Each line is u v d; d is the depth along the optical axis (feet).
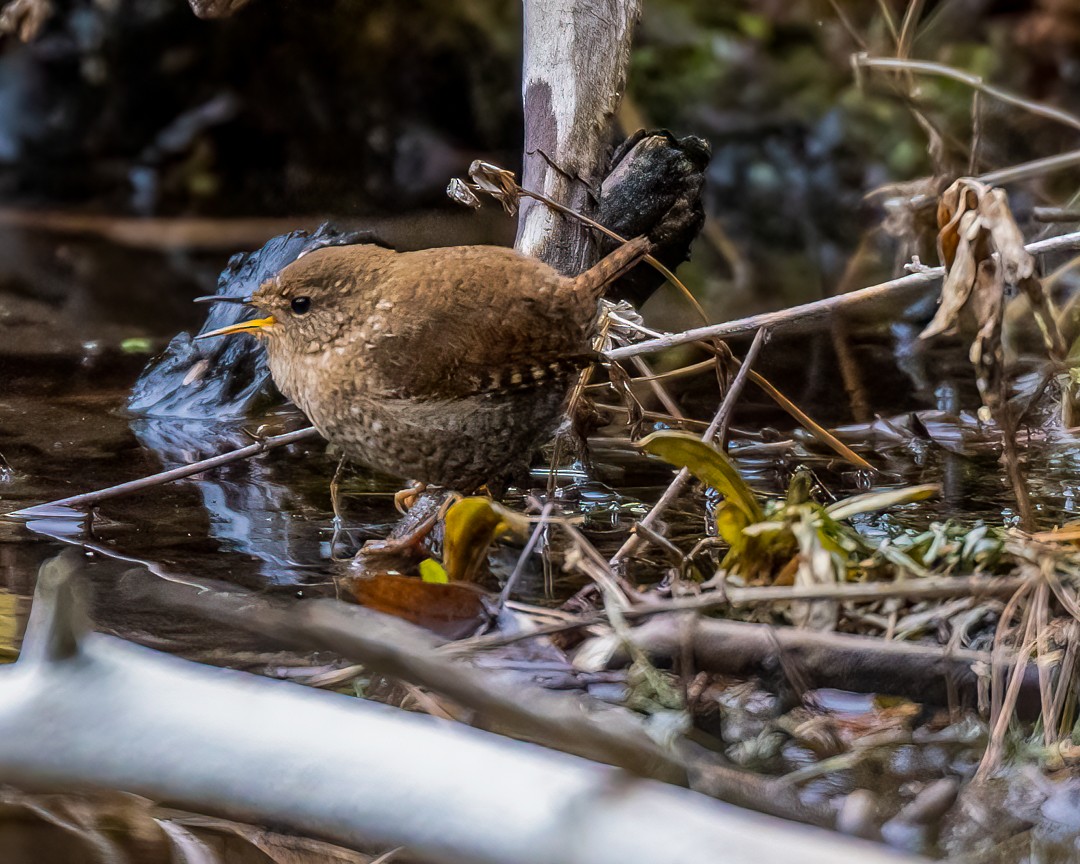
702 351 31.68
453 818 6.78
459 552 16.98
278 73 53.83
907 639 14.28
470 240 40.16
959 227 16.90
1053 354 16.84
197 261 43.91
